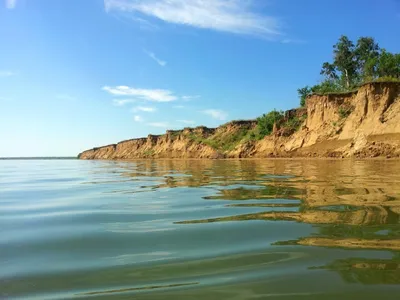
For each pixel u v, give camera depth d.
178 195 8.83
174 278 3.19
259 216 5.65
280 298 2.73
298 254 3.69
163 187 11.02
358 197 7.08
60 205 7.92
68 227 5.45
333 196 7.38
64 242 4.55
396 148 30.77
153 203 7.62
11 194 10.61
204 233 4.73
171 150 83.00
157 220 5.73
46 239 4.73
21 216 6.62
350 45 61.09
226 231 4.79
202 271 3.34
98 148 142.12
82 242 4.53
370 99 37.97
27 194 10.48
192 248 4.07
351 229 4.57
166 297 2.81
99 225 5.52
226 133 70.81
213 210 6.43
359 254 3.61
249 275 3.20
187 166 30.12
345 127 39.59
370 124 36.09
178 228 5.09
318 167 19.58
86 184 13.55
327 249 3.80
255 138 55.88
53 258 3.90
